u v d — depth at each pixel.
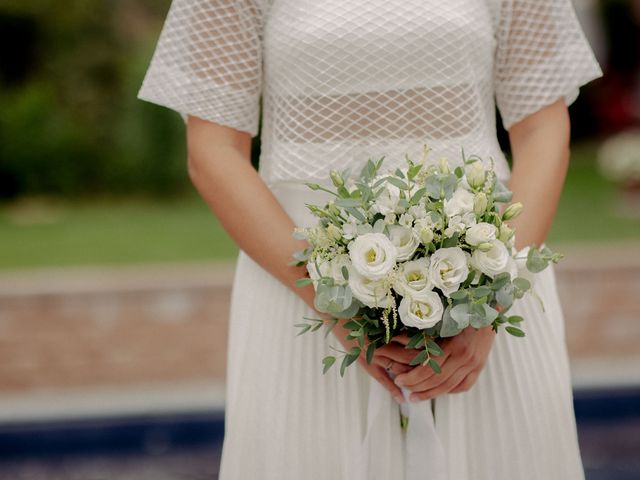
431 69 1.75
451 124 1.78
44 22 12.70
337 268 1.56
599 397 4.96
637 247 7.29
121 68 12.80
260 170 1.95
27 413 4.72
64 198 11.78
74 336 5.80
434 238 1.57
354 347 1.61
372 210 1.59
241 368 1.83
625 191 10.47
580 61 1.86
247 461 1.81
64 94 12.62
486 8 1.83
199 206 11.11
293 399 1.78
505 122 1.93
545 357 1.83
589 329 5.82
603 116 16.59
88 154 11.78
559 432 1.83
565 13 1.86
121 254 8.16
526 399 1.80
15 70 12.80
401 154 1.77
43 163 11.70
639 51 16.36
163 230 9.33
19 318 6.10
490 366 1.79
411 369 1.65
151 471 4.50
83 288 6.16
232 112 1.82
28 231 9.47
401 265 1.56
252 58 1.82
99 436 4.75
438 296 1.53
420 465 1.73
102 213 10.69
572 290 6.34
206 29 1.80
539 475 1.79
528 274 1.62
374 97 1.75
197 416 4.78
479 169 1.59
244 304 1.86
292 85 1.79
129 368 5.31
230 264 7.09
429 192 1.57
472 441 1.79
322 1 1.75
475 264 1.55
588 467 4.41
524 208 1.79
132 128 11.67
